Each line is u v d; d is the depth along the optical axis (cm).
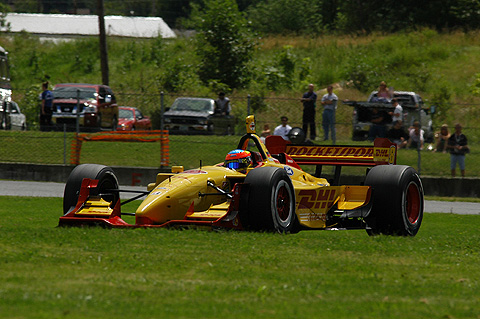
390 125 6988
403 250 2562
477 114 9488
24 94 11162
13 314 1495
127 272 1964
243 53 11631
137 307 1591
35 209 4197
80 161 6938
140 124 10275
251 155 3183
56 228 2811
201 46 11738
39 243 2398
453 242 2925
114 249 2303
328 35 16725
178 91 11262
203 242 2480
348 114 8688
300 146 3647
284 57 12488
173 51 15438
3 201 4612
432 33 14612
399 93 8475
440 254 2528
